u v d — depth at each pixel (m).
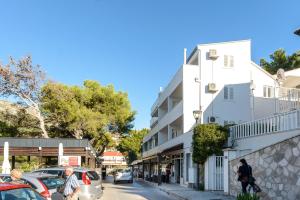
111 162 140.12
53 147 34.59
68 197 13.18
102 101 54.03
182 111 37.53
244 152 23.81
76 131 50.78
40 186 13.11
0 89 48.44
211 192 26.28
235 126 26.03
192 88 37.44
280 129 19.88
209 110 37.00
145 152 73.19
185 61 43.94
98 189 18.48
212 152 27.34
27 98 49.41
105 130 54.19
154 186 39.12
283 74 29.78
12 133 51.06
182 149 36.25
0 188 7.43
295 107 27.95
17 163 43.69
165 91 49.75
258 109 35.75
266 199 18.52
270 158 18.38
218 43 37.88
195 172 32.00
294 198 16.55
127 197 25.08
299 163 16.33
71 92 51.38
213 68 37.59
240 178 18.42
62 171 17.45
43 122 49.47
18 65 48.94
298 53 54.59
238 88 37.62
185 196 24.08
